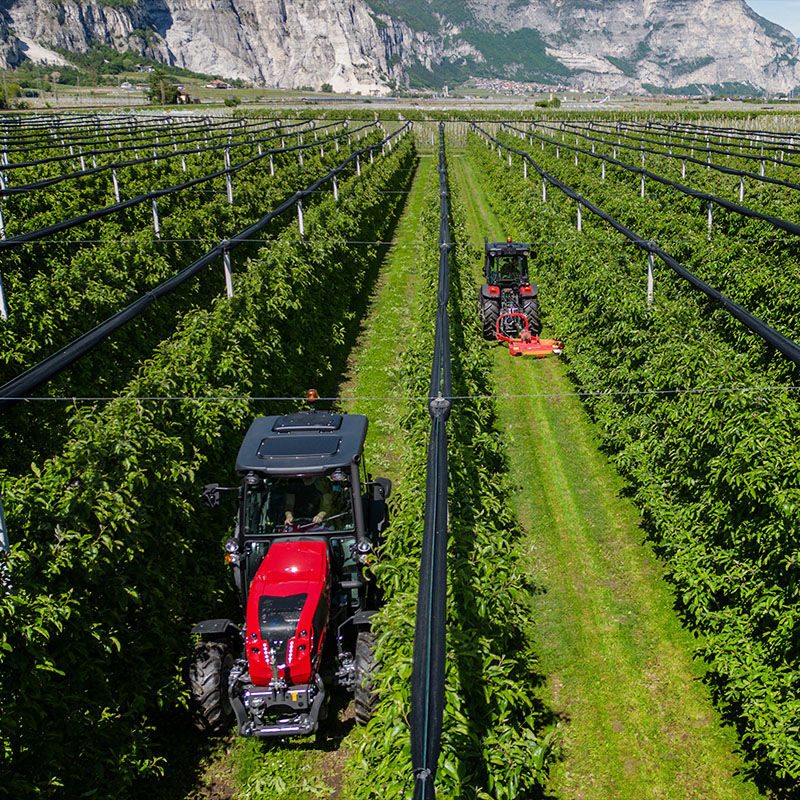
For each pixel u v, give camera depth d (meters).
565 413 14.44
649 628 8.61
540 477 12.11
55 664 5.95
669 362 10.86
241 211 23.28
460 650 6.26
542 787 6.60
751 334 13.66
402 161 48.19
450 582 7.14
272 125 69.19
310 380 15.05
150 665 6.91
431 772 4.20
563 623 8.72
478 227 32.12
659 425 10.63
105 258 15.99
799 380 12.07
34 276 15.68
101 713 6.14
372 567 7.38
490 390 15.20
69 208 23.19
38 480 7.01
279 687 6.41
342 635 7.50
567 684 7.82
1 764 5.28
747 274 16.12
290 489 7.42
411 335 16.34
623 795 6.53
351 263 21.83
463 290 19.16
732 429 8.24
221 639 7.15
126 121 61.31
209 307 16.05
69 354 8.41
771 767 6.64
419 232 29.61
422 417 11.45
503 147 47.47
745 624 7.41
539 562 9.88
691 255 19.38
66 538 6.43
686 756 6.92
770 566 7.41
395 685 5.77
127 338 13.60
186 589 8.26
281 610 6.56
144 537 7.64
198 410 9.70
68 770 5.78
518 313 17.75
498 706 6.26
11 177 27.23
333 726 7.18
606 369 13.51
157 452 8.42
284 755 6.87
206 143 42.88
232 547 7.16
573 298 17.20
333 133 57.94
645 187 31.14
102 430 7.80
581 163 39.41
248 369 11.48
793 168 33.69
